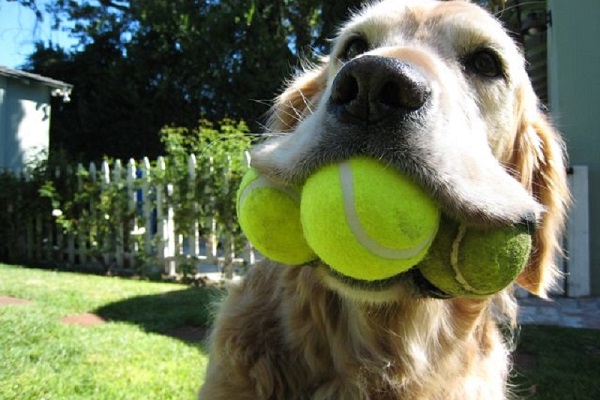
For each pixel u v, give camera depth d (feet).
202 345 2.76
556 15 4.44
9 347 2.65
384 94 0.88
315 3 11.17
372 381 1.21
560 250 1.59
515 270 1.00
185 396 2.17
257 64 11.39
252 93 11.45
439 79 0.97
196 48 11.42
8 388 2.17
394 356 1.21
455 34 1.28
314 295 1.21
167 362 2.56
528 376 2.41
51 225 6.06
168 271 5.18
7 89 7.82
